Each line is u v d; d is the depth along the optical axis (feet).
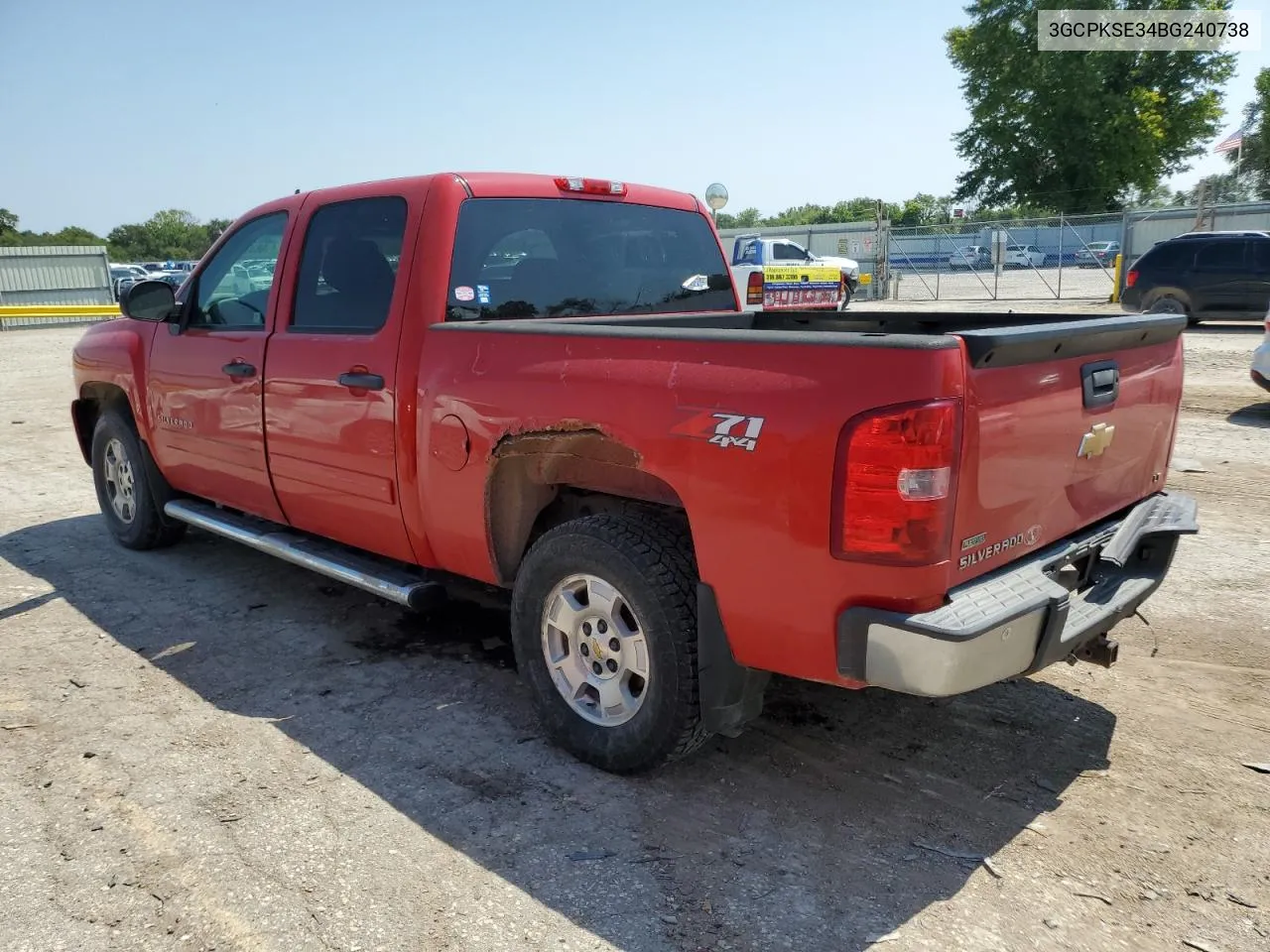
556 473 11.41
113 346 18.58
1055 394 9.66
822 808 10.52
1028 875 9.34
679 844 9.89
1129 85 156.56
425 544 13.00
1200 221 76.23
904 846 9.82
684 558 10.39
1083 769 11.28
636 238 15.37
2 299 100.83
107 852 9.77
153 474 18.62
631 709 11.02
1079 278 96.37
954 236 94.63
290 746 11.96
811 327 16.56
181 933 8.57
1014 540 9.52
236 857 9.68
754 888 9.18
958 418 8.31
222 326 16.11
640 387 9.98
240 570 18.67
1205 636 14.93
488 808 10.54
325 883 9.27
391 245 13.09
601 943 8.43
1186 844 9.80
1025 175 160.86
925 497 8.27
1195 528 11.21
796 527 8.85
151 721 12.62
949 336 8.41
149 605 16.87
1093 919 8.71
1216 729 12.15
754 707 10.36
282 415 14.51
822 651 9.02
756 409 9.04
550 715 11.66
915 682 8.41
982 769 11.30
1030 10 153.07
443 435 12.01
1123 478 11.49
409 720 12.64
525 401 10.99
